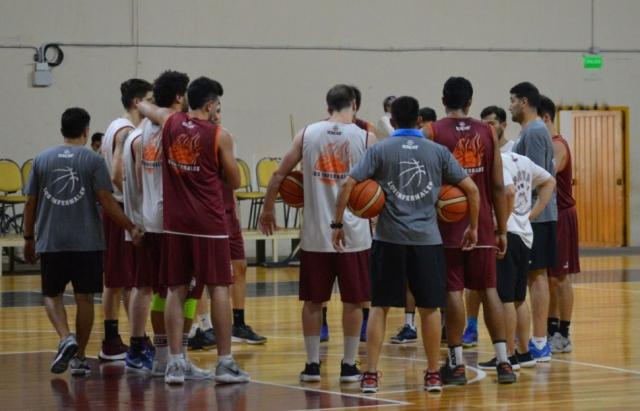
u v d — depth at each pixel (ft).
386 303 23.56
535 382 25.12
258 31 67.62
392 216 23.48
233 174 24.64
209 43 66.54
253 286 50.16
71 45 63.98
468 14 72.02
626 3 75.56
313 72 68.80
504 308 26.40
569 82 74.38
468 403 22.44
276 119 68.03
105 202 25.93
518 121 29.60
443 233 24.44
